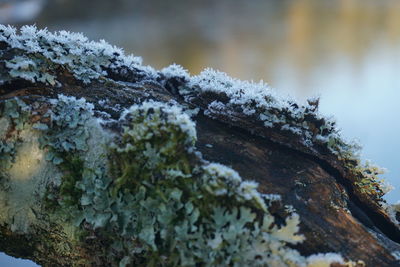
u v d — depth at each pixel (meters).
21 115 0.72
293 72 2.76
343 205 0.73
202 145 0.73
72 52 0.75
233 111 0.74
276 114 0.74
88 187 0.71
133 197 0.71
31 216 0.73
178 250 0.70
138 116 0.71
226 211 0.70
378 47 3.43
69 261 0.73
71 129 0.72
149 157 0.70
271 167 0.73
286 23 4.33
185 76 0.76
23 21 4.03
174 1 5.47
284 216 0.71
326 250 0.71
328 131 0.74
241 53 3.27
